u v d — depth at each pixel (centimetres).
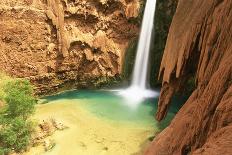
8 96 2450
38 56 3384
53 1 3419
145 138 2480
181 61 1523
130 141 2439
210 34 1288
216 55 1188
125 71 3762
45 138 2456
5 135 2253
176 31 1606
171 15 3522
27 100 2494
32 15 3319
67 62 3562
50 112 2980
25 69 3325
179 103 3231
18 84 2795
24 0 3294
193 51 1485
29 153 2261
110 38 3747
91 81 3697
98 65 3703
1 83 2822
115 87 3747
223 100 891
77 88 3684
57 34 3459
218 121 853
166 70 1692
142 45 3747
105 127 2680
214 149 681
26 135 2341
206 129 1016
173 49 1620
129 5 3678
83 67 3672
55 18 3428
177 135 1209
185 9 1566
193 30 1440
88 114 2953
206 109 1027
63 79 3588
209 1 1361
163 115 1788
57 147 2341
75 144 2395
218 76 1017
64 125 2675
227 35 1145
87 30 3666
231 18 1139
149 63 3722
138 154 2247
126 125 2722
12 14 3228
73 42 3556
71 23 3584
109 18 3709
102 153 2283
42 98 3391
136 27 3747
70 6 3547
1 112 2425
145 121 2806
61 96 3456
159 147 1283
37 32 3356
